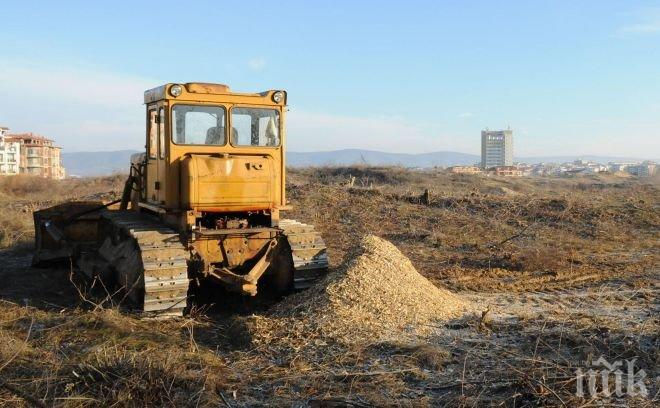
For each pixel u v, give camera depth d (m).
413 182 40.41
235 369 6.08
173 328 7.61
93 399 5.12
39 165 98.75
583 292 9.90
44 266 11.81
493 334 7.05
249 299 9.10
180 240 8.38
